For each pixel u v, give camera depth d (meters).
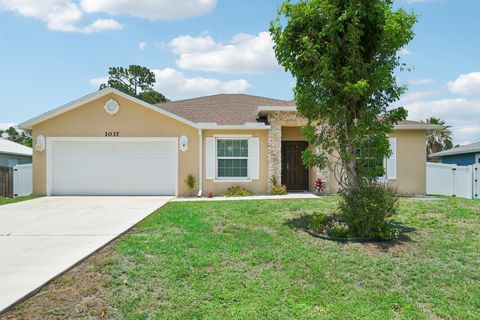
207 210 10.46
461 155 25.48
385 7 7.83
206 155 15.88
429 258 6.40
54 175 15.77
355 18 7.45
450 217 9.26
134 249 6.53
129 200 13.85
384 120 8.15
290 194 15.61
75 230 8.11
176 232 7.86
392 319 4.41
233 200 12.90
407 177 16.19
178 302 4.63
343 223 8.09
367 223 7.40
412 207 10.62
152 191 15.78
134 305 4.50
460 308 4.71
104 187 15.78
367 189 7.61
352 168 8.16
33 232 7.94
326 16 7.82
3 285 4.75
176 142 15.77
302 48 8.07
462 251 6.74
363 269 5.88
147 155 15.82
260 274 5.60
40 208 11.67
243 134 15.96
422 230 8.11
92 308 4.36
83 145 15.80
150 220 9.16
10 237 7.47
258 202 11.99
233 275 5.51
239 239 7.33
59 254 6.18
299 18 8.02
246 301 4.73
